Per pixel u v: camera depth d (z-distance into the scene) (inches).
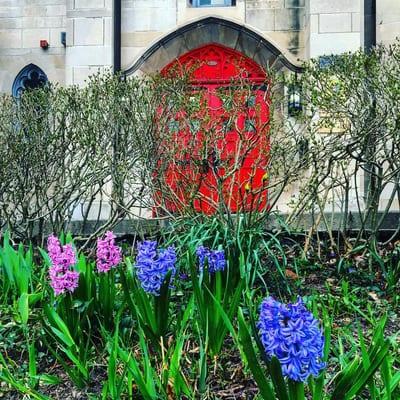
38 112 256.2
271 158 247.6
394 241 286.4
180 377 114.4
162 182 255.1
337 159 239.9
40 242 259.6
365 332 160.1
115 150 253.0
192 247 187.5
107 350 133.8
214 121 249.0
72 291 138.1
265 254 213.3
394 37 386.9
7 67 512.7
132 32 442.9
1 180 246.7
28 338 148.0
